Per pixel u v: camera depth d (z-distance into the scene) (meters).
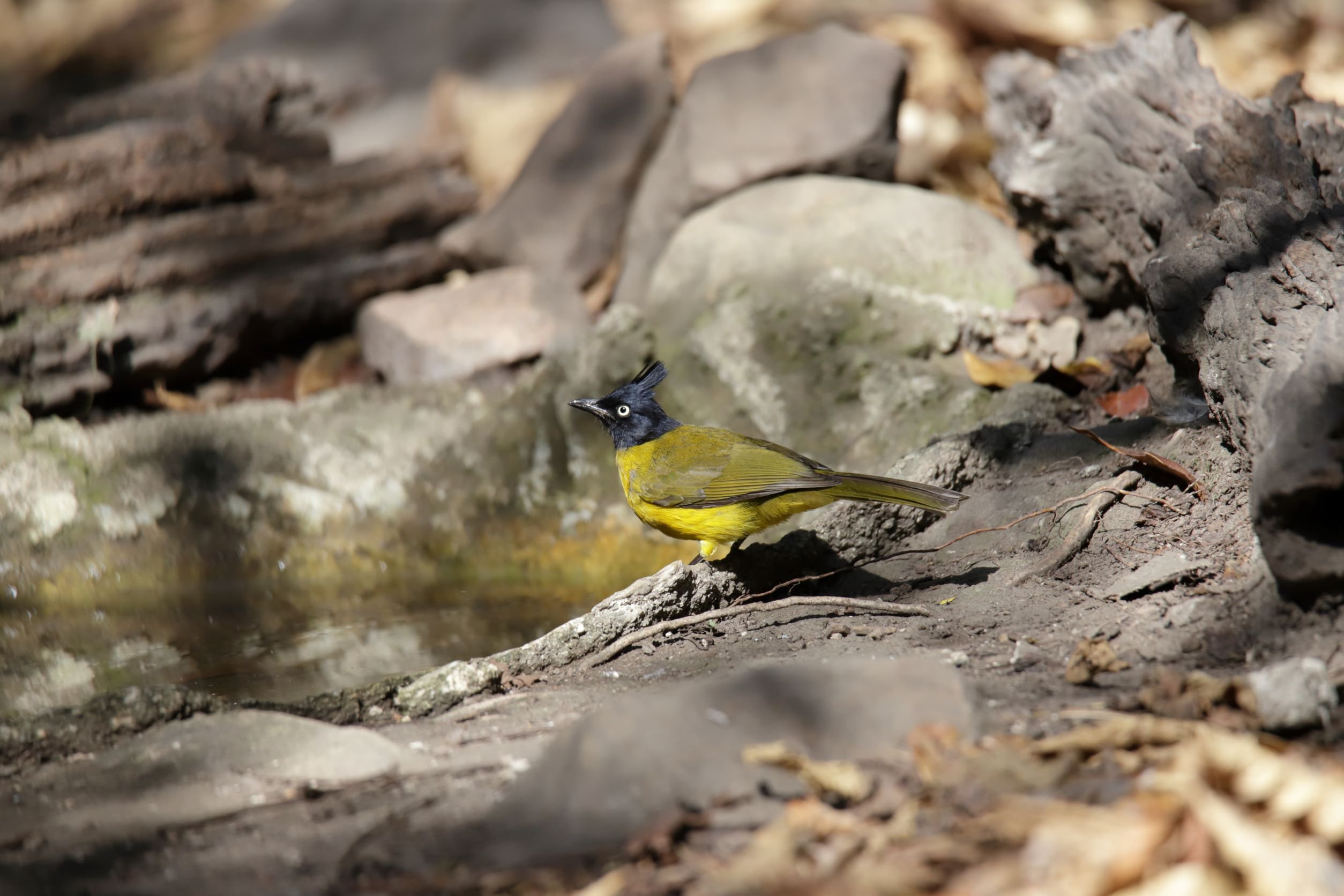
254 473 12.59
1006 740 5.61
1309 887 4.23
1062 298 12.72
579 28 20.80
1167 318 9.27
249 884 5.18
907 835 4.91
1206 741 4.88
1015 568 8.59
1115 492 8.64
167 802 6.03
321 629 10.55
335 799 6.00
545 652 8.12
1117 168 11.68
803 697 5.82
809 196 13.54
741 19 21.78
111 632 10.73
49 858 5.55
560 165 14.88
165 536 12.34
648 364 12.63
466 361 13.49
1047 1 19.38
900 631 7.87
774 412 12.02
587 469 12.38
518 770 6.11
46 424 12.88
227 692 8.75
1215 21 20.36
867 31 20.50
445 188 15.89
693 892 4.68
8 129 15.23
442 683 7.59
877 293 12.47
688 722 5.66
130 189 14.08
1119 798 4.97
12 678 9.44
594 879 4.95
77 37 22.92
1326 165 9.52
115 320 13.55
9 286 13.30
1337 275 7.76
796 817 5.08
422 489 12.44
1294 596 6.64
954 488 9.88
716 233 13.24
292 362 14.80
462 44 20.33
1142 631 7.15
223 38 23.03
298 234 14.91
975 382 11.88
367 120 19.23
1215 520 8.13
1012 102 13.60
